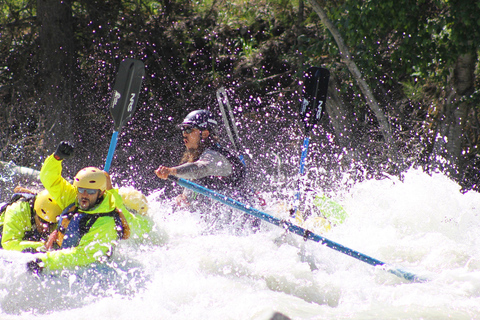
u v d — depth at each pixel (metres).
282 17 40.66
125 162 37.94
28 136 37.78
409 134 35.50
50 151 35.78
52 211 13.70
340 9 29.38
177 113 40.28
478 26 26.58
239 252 14.38
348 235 16.62
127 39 40.53
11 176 27.25
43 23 37.25
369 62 29.31
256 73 40.34
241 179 16.55
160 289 12.23
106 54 39.75
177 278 12.75
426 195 17.20
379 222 17.28
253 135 37.81
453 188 17.47
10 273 11.80
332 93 34.53
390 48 32.88
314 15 37.19
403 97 36.94
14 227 13.66
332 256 15.00
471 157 33.50
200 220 16.64
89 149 37.84
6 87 37.72
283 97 39.41
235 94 41.03
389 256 15.30
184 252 14.33
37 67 38.25
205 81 41.88
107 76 39.72
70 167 35.94
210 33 41.66
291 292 12.80
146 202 15.66
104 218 13.10
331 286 12.97
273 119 38.59
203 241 15.04
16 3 39.88
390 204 17.64
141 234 14.91
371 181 18.58
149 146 38.75
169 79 41.25
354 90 32.31
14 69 39.22
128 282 12.56
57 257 12.37
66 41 37.72
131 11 40.84
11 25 38.50
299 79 34.41
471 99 29.39
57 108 36.78
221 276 13.24
